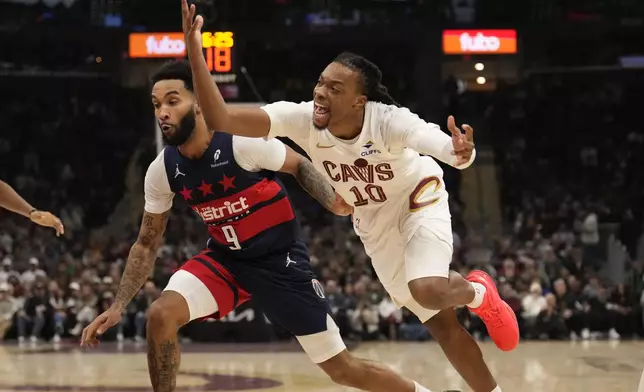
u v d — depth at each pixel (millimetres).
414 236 6031
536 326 18688
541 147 29688
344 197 6320
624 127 29906
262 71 28594
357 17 27094
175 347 5941
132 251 6379
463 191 28516
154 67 27266
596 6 27094
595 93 30016
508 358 13992
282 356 14695
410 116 5688
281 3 26141
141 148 29391
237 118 5410
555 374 11625
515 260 21703
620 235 26078
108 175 29141
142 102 29781
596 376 11391
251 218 6168
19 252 23672
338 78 5637
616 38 28516
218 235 6281
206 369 12570
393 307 18500
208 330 17906
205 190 6121
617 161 29359
